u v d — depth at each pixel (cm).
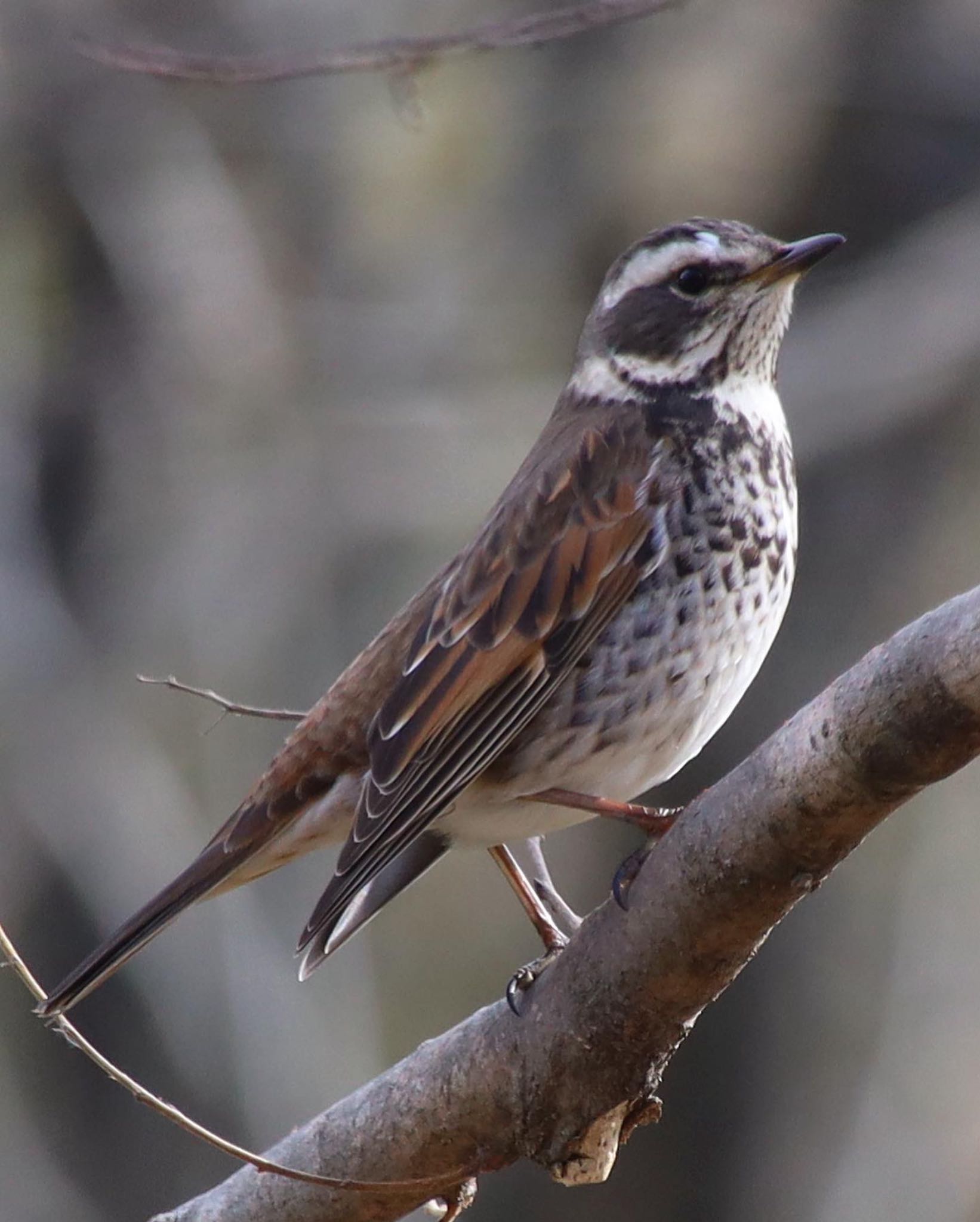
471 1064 673
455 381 1576
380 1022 1473
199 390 1513
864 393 1413
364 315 1588
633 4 877
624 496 776
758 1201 1388
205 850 802
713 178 1509
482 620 773
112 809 1381
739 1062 1403
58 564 1461
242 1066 1319
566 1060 653
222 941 1340
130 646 1447
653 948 626
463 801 775
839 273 1458
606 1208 1402
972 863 1424
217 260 1539
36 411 1484
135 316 1513
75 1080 1347
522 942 1529
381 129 1639
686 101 1527
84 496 1479
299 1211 705
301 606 1480
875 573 1397
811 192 1473
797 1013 1405
